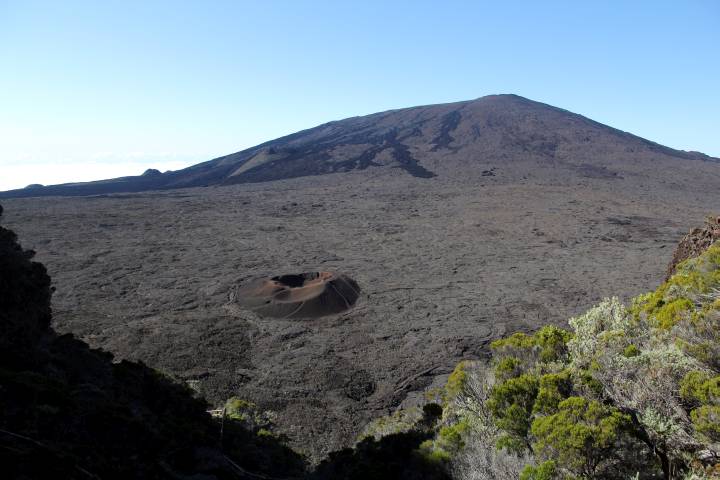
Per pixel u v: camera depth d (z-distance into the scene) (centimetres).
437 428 816
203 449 655
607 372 568
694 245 1277
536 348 842
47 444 433
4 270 743
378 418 1298
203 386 1459
